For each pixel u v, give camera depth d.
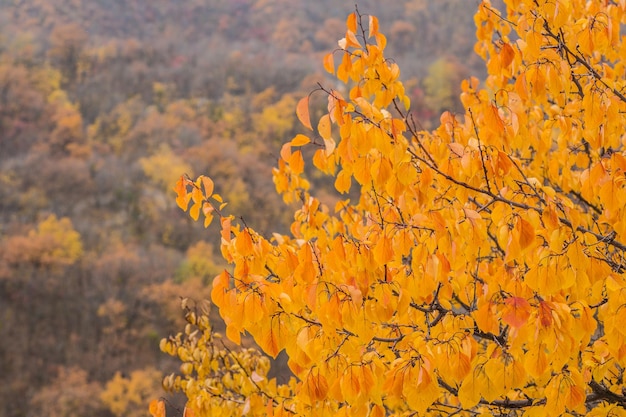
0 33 86.88
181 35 99.38
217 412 3.93
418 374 2.10
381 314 2.28
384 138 2.23
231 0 103.00
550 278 2.13
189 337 4.54
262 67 85.44
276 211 57.03
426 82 38.34
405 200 2.59
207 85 82.25
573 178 3.90
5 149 69.44
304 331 2.22
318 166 2.46
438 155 3.26
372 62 2.58
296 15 96.94
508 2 3.16
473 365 2.22
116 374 43.34
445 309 2.75
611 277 2.14
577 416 2.89
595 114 2.65
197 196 2.45
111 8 103.75
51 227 56.62
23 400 41.56
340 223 4.26
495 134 2.52
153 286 51.06
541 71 2.72
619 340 2.17
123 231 60.47
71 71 85.81
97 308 49.97
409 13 71.88
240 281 2.29
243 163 64.56
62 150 71.50
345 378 2.22
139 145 72.38
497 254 3.44
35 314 48.88
